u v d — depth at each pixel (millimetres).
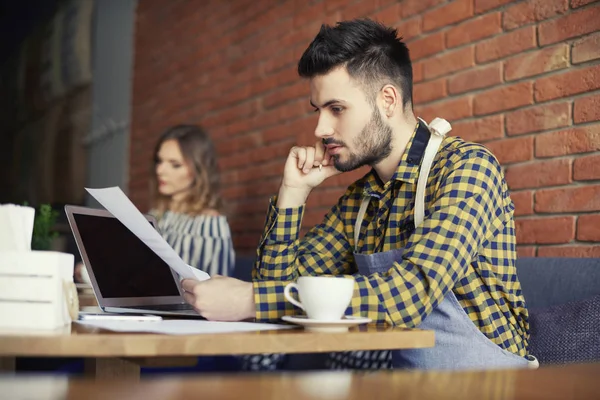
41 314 948
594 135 1926
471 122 2330
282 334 934
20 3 5500
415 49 2600
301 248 1757
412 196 1546
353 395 389
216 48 4109
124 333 914
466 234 1303
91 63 5355
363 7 2910
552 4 2064
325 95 1561
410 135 1604
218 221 3102
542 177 2070
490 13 2277
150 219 1775
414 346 1016
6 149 5582
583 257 1797
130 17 5234
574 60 1992
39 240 2447
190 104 4402
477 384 434
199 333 936
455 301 1377
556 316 1650
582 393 418
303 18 3316
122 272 1496
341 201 1802
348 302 1075
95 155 5328
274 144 3494
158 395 362
